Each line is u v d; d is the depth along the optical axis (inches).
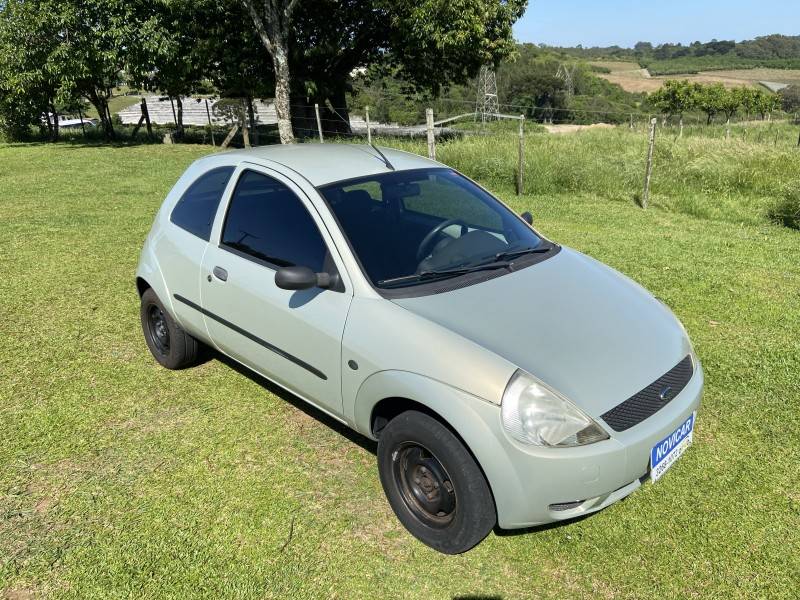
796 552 111.5
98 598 102.5
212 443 145.3
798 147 580.7
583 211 386.9
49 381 173.9
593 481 99.3
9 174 537.6
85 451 142.3
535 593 103.5
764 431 148.1
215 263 148.9
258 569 108.3
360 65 967.6
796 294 235.1
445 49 796.0
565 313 120.1
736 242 311.0
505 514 101.7
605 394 103.9
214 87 934.4
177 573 107.6
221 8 804.6
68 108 973.8
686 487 129.1
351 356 117.7
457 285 125.0
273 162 147.3
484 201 159.0
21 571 107.9
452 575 107.3
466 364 103.0
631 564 109.5
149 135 925.8
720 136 844.0
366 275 122.1
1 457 139.7
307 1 836.6
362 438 147.3
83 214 370.9
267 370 143.9
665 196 423.2
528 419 98.3
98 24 781.3
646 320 126.1
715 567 108.5
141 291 184.9
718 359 182.7
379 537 116.0
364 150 164.7
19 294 239.1
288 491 128.5
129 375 177.8
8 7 786.2
